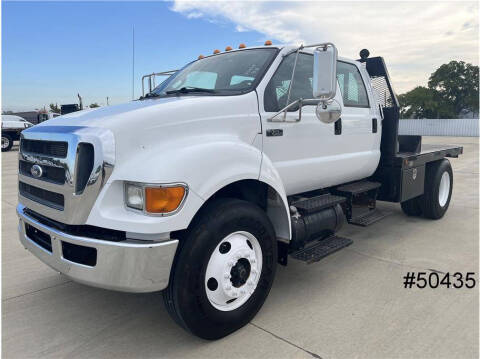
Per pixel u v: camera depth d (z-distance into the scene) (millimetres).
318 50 2967
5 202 7410
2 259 4434
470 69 57469
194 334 2688
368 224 4328
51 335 2895
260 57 3605
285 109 3297
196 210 2535
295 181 3699
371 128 4648
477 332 2855
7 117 21406
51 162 2676
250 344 2744
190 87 3713
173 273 2566
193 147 2652
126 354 2664
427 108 55844
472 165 13594
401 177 4898
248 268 2920
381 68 4941
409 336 2809
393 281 3766
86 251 2504
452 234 5281
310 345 2713
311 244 3822
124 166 2492
